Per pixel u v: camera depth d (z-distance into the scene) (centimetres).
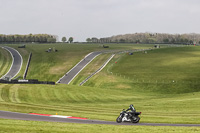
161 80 10350
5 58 15688
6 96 5972
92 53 16950
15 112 2950
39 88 7188
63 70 13062
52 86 7669
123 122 2508
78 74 12225
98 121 2534
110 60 14538
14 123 2181
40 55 16400
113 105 4938
